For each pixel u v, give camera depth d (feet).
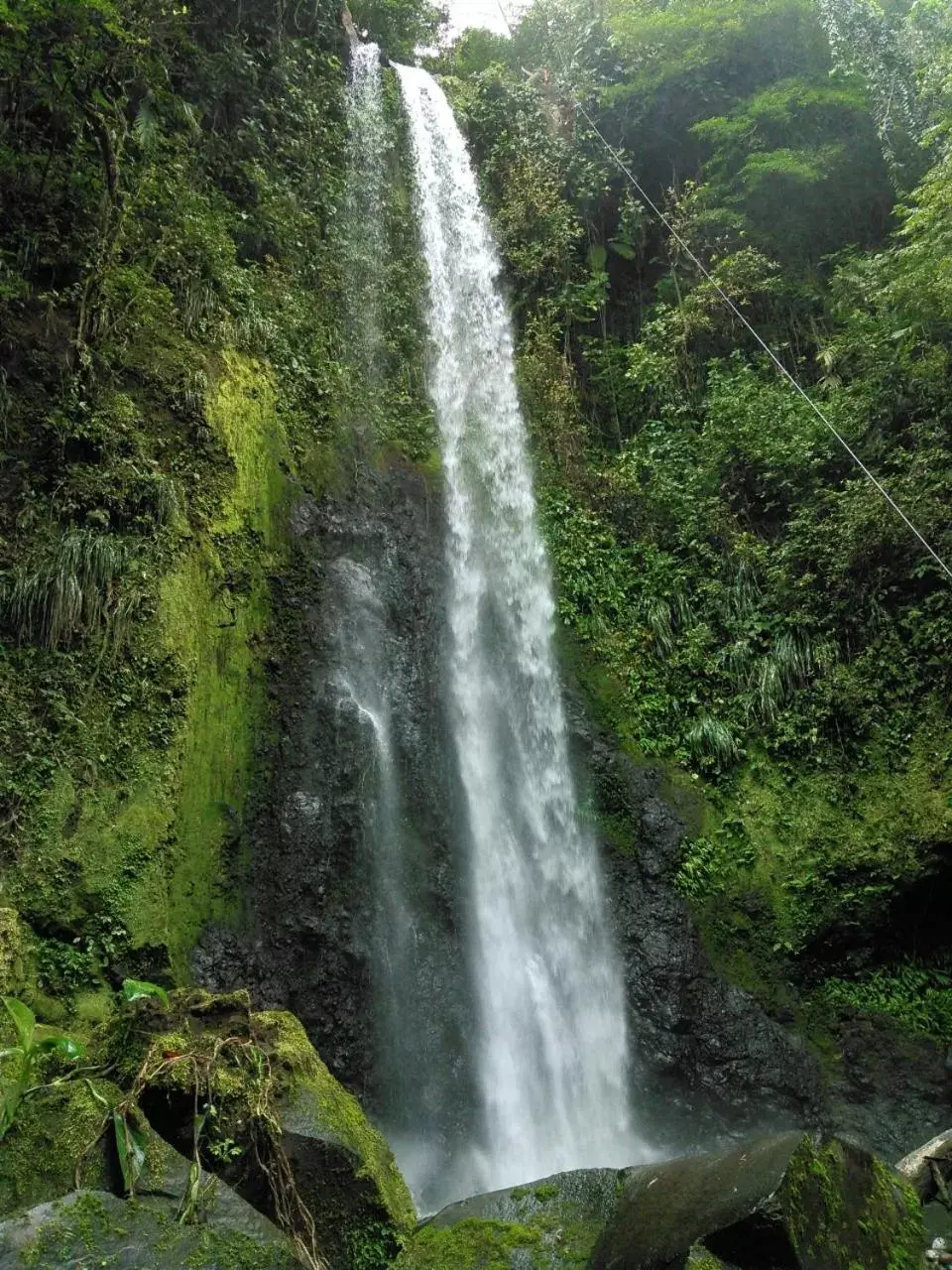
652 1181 14.57
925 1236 15.40
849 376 42.52
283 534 30.96
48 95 28.66
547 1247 13.76
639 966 31.07
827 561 36.76
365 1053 24.77
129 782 21.76
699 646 37.42
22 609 22.03
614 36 54.29
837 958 31.65
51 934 19.29
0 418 24.07
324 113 44.80
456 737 32.63
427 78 53.31
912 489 35.42
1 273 25.85
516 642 36.68
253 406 31.12
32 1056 12.51
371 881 27.27
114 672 22.44
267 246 37.96
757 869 32.76
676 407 45.52
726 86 52.85
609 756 35.09
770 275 48.03
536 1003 29.14
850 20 48.16
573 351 49.73
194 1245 11.50
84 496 23.98
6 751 20.42
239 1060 14.61
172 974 20.49
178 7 37.01
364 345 40.27
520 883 31.19
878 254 43.65
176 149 34.30
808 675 35.83
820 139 49.29
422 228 46.42
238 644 27.32
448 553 36.76
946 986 31.04
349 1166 14.51
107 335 27.09
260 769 26.73
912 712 33.58
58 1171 12.07
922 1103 28.32
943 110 44.16
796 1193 12.94
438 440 39.96
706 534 40.60
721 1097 28.73
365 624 31.81
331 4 49.37
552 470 43.29
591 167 52.37
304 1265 12.19
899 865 31.07
